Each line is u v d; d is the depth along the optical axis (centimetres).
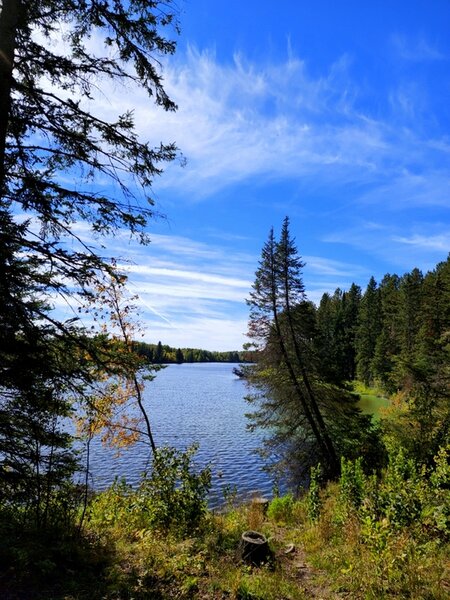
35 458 648
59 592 488
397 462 982
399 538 612
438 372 2044
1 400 634
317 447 2078
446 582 548
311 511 1041
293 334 2122
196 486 869
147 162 664
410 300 5988
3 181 588
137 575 557
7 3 568
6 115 573
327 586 592
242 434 3681
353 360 8194
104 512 895
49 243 587
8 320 566
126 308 1362
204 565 626
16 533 635
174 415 4753
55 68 611
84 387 698
